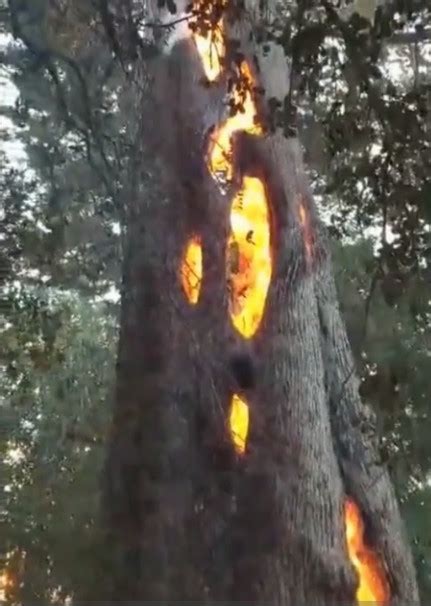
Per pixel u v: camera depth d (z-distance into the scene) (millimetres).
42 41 6805
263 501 5754
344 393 6500
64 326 7863
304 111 5809
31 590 6457
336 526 5867
